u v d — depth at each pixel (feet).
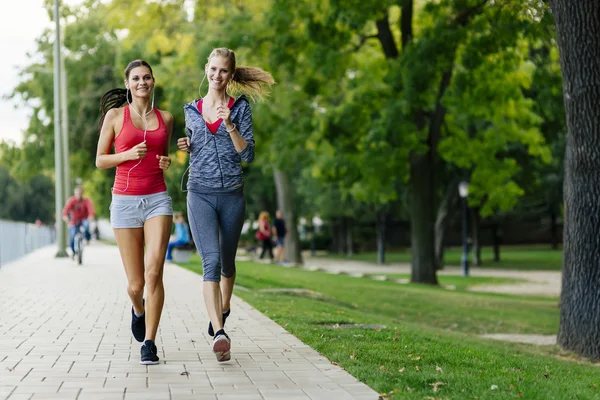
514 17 93.81
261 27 125.39
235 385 31.27
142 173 36.27
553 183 206.59
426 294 107.24
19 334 45.52
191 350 40.06
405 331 53.52
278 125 135.74
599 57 58.03
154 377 32.81
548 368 44.32
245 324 50.88
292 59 123.54
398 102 113.09
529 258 248.32
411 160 132.87
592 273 59.16
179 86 139.44
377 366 35.68
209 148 36.70
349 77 134.10
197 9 136.05
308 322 54.08
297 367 35.17
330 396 29.30
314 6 119.14
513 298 110.73
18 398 28.78
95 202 301.43
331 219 305.94
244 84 38.75
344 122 123.34
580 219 59.52
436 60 109.50
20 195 442.91
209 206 36.83
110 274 99.04
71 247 129.08
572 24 58.18
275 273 124.36
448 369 36.68
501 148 141.18
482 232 328.08
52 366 35.32
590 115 58.59
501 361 43.04
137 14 137.18
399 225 311.88
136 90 36.19
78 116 214.07
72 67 214.69
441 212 197.57
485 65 112.98
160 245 36.19
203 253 36.65
